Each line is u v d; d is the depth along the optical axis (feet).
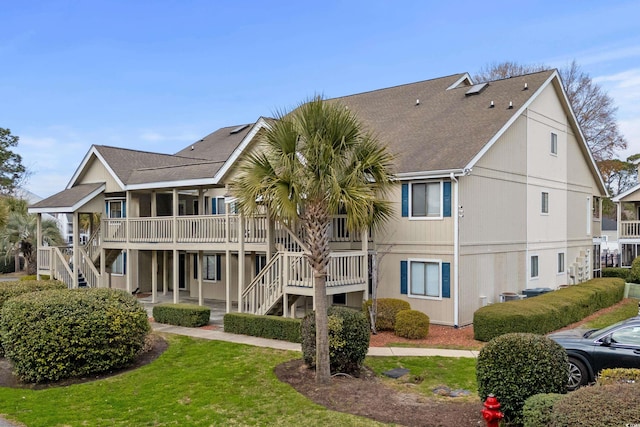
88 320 37.50
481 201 61.21
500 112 66.33
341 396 32.48
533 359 26.16
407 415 29.07
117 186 74.90
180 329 53.93
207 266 81.46
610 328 35.04
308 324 38.37
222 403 31.71
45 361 36.27
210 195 81.05
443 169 56.39
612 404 19.49
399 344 48.75
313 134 34.60
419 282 60.18
